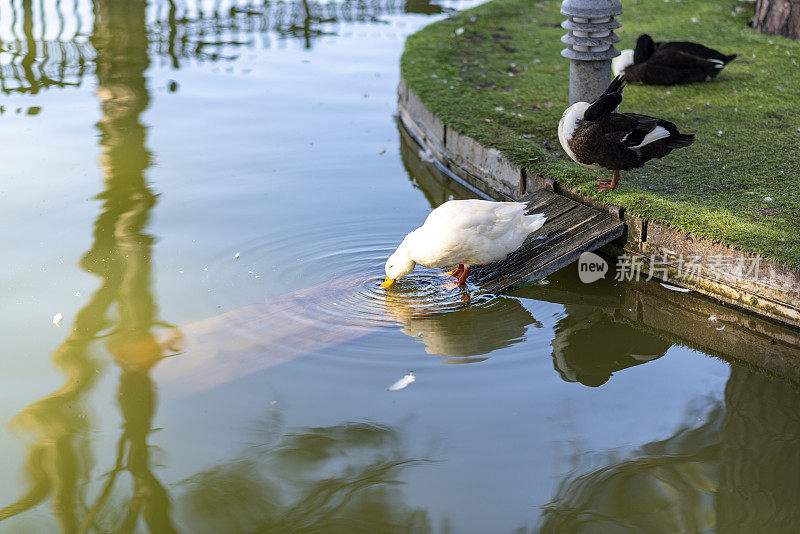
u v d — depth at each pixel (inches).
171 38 518.6
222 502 155.5
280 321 217.6
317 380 192.5
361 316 221.8
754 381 196.4
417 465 165.0
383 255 257.1
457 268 247.0
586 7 289.9
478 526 149.0
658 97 342.6
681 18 466.0
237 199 295.9
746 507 151.6
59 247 256.4
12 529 148.5
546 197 266.7
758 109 323.9
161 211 284.4
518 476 161.3
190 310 222.7
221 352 202.5
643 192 254.4
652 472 161.6
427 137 346.0
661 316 231.9
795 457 166.1
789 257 208.1
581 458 166.4
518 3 518.3
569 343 214.2
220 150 342.0
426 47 429.4
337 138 360.2
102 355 201.5
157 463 165.6
